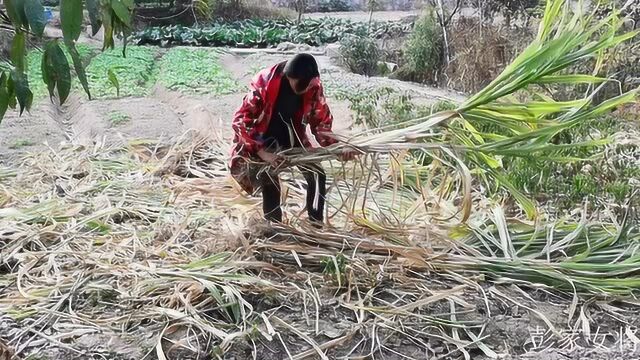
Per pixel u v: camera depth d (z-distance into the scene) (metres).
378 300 4.29
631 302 4.47
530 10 12.11
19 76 1.99
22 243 4.86
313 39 18.86
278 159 4.68
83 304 4.17
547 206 5.73
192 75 12.88
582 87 9.03
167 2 19.44
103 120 9.48
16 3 1.80
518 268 4.65
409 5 24.95
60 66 1.90
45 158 6.91
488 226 5.23
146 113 9.99
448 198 5.75
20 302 4.18
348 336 3.92
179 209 5.50
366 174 6.05
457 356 3.88
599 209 5.68
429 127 4.73
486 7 12.97
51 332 3.90
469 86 12.23
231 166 4.80
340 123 9.20
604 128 7.50
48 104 10.28
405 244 4.91
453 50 13.42
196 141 7.07
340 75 13.57
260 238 4.79
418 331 4.03
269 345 3.84
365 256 4.67
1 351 3.57
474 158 4.84
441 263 4.70
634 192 5.70
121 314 4.07
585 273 4.64
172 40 18.16
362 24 19.77
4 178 6.46
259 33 18.84
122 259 4.59
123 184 6.10
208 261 4.49
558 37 4.45
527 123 4.82
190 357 3.74
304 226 4.95
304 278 4.46
